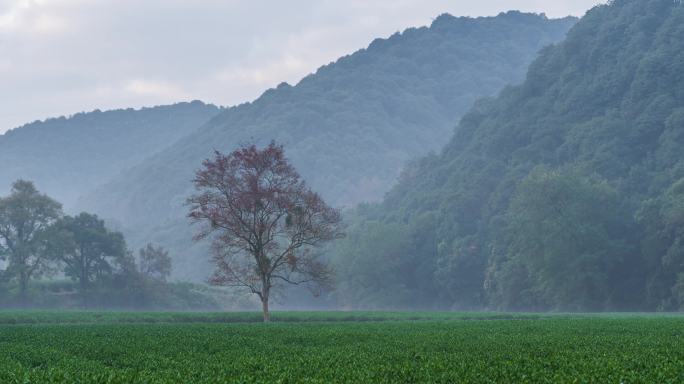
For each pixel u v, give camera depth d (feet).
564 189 523.70
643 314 383.04
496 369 98.22
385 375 93.97
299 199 289.94
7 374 90.02
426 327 218.18
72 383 83.10
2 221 586.45
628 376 89.51
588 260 504.02
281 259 296.92
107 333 187.52
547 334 173.78
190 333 186.29
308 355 122.31
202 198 284.20
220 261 294.46
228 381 85.97
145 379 87.40
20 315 305.32
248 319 306.96
